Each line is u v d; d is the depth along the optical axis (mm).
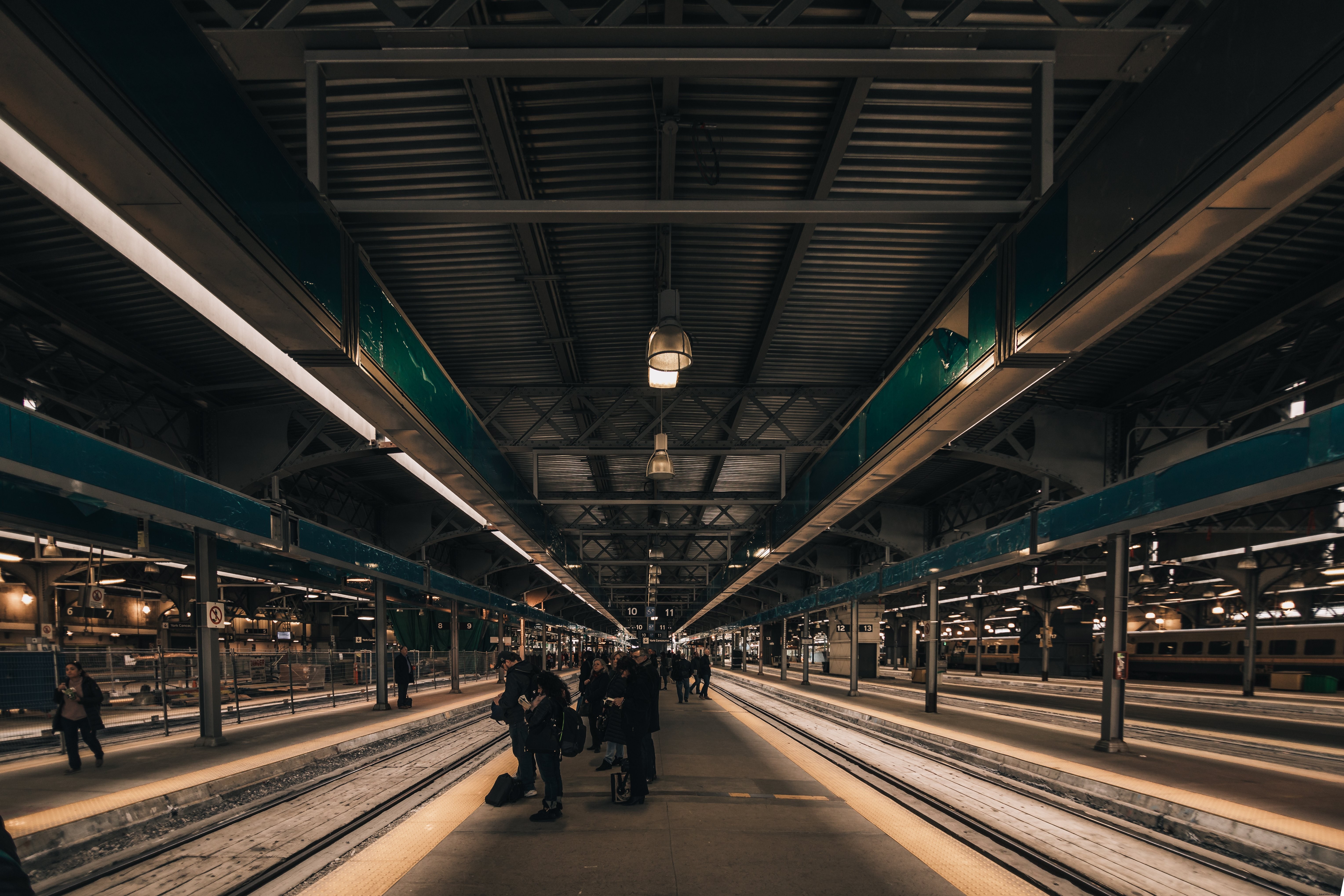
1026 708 21766
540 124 6367
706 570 45562
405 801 7684
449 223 5766
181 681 18812
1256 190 3611
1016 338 5945
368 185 7012
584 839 6117
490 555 34188
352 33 4445
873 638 41000
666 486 21609
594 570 43000
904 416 9438
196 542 11375
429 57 4488
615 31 4387
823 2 5160
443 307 9961
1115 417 15031
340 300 5926
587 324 10570
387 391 7230
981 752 11445
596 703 11859
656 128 6402
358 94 5875
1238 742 13617
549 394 13305
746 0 5168
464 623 42062
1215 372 12875
